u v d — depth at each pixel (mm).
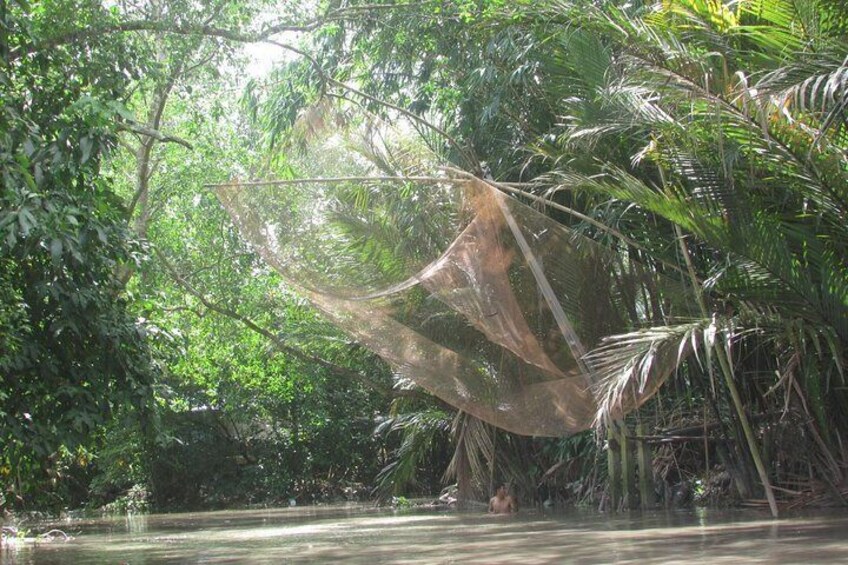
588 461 13125
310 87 13578
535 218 8250
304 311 16062
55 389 7277
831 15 7762
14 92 7047
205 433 22719
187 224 15867
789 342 8852
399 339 8219
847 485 9008
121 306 7828
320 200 7957
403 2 12672
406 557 6594
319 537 9438
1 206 6258
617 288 8320
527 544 7195
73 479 23016
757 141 7496
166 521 15680
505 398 8219
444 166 8320
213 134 15180
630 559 5598
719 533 7094
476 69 11156
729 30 8258
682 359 8492
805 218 8398
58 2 8641
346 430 22656
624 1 10273
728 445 10289
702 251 9500
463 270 8039
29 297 7238
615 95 8438
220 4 11531
